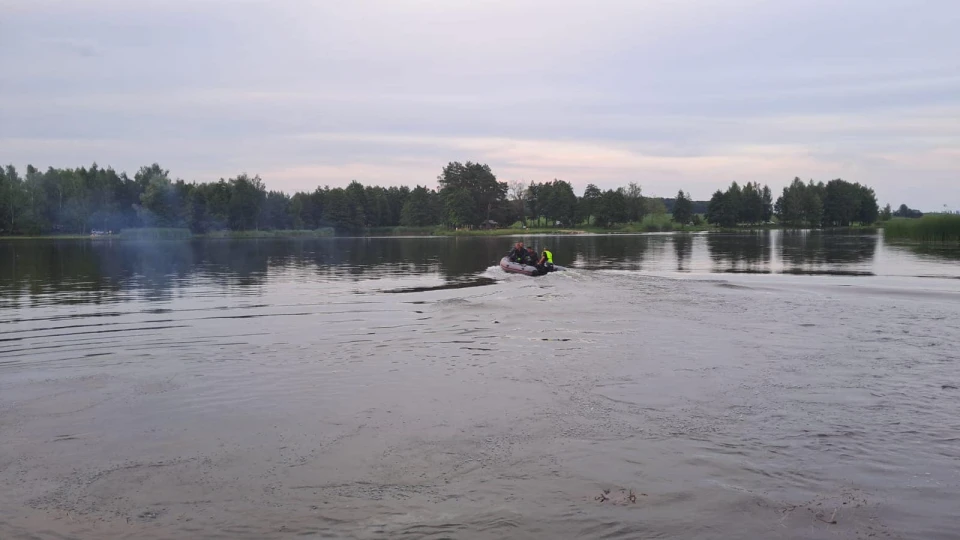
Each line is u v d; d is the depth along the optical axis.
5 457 7.15
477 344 13.02
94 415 8.58
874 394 9.16
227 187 107.06
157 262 39.03
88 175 110.25
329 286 24.77
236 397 9.37
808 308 17.56
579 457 6.97
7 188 90.62
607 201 132.62
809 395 9.14
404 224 136.12
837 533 5.34
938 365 10.88
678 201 137.12
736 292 21.39
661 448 7.20
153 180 99.06
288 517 5.72
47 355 12.19
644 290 22.28
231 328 15.11
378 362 11.49
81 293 22.36
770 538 5.28
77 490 6.32
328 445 7.41
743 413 8.39
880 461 6.78
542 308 17.97
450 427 7.97
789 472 6.53
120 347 12.92
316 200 126.94
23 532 5.53
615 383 9.90
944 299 19.20
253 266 35.84
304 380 10.27
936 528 5.40
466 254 48.69
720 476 6.45
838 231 115.62
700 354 11.87
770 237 85.19
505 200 135.75
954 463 6.71
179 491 6.27
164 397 9.38
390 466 6.80
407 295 21.61
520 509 5.81
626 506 5.84
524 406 8.78
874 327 14.52
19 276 29.09
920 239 58.38
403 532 5.43
